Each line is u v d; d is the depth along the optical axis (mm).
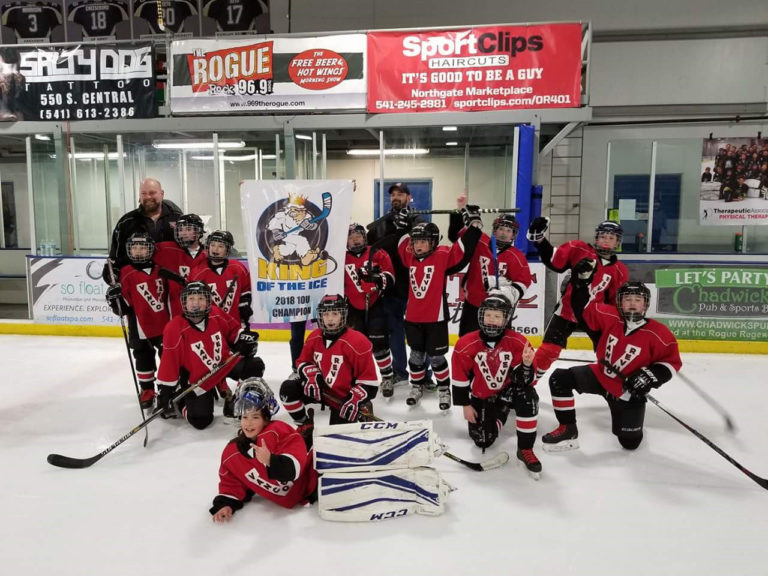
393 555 2086
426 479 2383
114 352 5605
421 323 3584
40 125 6492
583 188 8539
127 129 6344
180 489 2637
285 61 5957
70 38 8688
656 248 8320
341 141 7945
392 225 4027
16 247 8453
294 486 2381
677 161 8141
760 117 7957
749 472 2594
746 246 7934
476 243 3475
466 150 7910
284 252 3658
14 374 4766
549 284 5527
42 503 2502
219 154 7348
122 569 2002
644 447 3164
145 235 3562
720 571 2000
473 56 5684
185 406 3402
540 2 8516
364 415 2898
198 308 3143
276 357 5406
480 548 2135
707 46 8242
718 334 5457
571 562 2049
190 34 8531
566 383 3080
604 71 8469
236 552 2104
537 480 2721
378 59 5836
